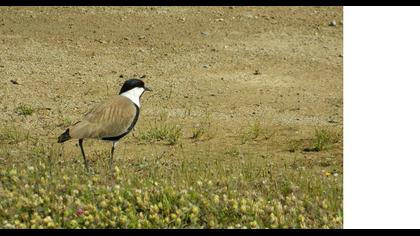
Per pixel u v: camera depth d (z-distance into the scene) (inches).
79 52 828.0
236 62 816.3
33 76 754.2
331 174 498.0
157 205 415.8
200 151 555.2
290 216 412.8
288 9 992.2
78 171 470.9
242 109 682.8
